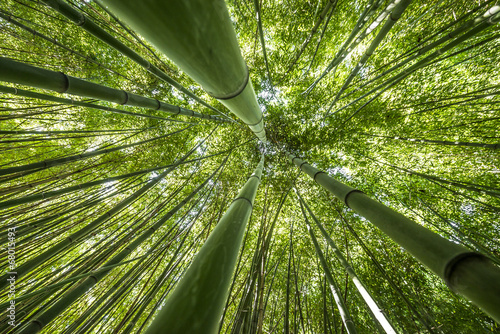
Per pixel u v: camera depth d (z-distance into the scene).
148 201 5.03
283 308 3.82
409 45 4.20
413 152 4.62
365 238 4.52
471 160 4.21
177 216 4.80
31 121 4.69
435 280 3.96
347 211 4.78
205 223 4.69
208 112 5.75
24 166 1.76
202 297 0.73
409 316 3.57
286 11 4.68
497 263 2.14
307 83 5.28
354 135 4.94
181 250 4.32
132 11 0.58
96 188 4.41
